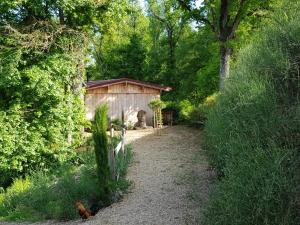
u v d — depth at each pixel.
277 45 7.16
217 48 23.02
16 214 9.25
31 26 13.02
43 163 13.31
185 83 30.88
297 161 5.04
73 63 13.71
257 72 7.43
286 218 4.59
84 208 8.55
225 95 9.11
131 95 23.45
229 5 19.31
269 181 4.88
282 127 5.73
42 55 12.92
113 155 10.12
